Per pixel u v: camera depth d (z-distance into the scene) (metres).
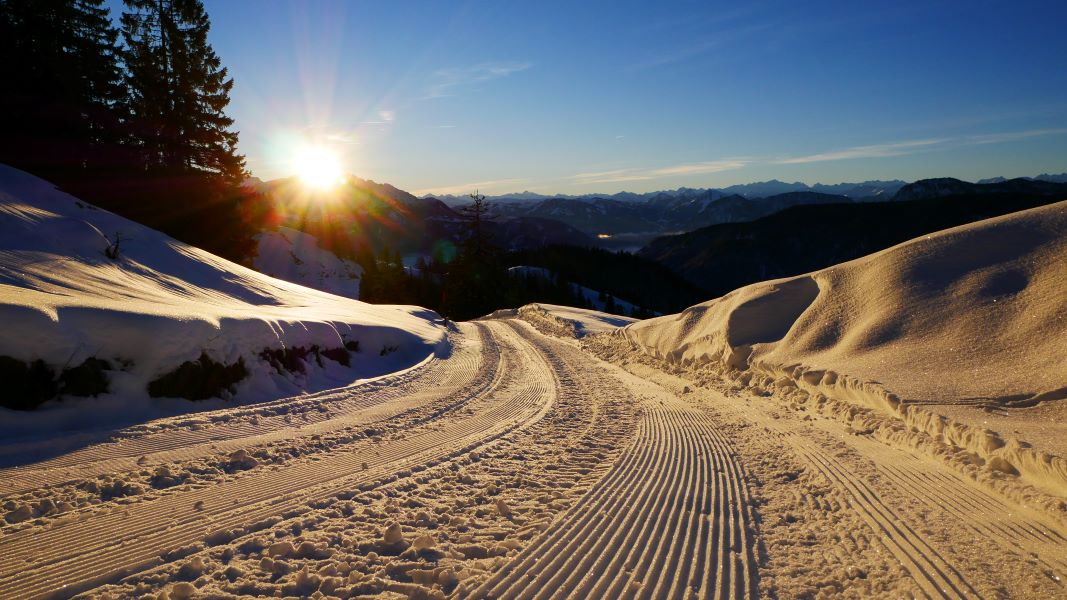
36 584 3.28
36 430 6.58
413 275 107.00
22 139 28.00
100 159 32.00
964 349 8.09
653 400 11.15
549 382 13.85
